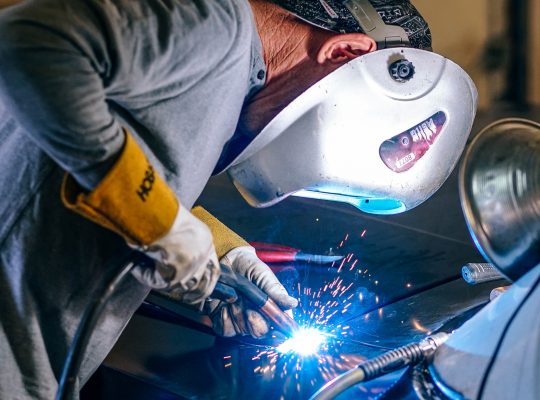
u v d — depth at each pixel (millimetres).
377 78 1529
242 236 2354
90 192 1270
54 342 1492
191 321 1837
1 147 1443
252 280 1856
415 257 2117
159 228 1323
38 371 1479
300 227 2391
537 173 1285
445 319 1764
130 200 1286
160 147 1410
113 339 1559
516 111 5242
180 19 1311
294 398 1501
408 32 1601
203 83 1404
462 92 1607
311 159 1548
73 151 1261
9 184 1427
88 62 1247
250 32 1432
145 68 1298
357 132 1538
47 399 1497
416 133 1570
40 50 1211
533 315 1168
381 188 1580
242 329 1752
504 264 1318
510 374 1149
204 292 1471
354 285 1982
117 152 1276
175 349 1731
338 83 1520
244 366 1637
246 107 1584
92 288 1458
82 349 1361
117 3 1274
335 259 2115
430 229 2822
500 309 1261
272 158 1578
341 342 1717
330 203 2578
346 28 1553
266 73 1566
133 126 1401
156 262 1384
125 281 1508
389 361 1330
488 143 1360
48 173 1403
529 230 1271
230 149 1619
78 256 1439
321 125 1535
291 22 1562
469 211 1329
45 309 1466
